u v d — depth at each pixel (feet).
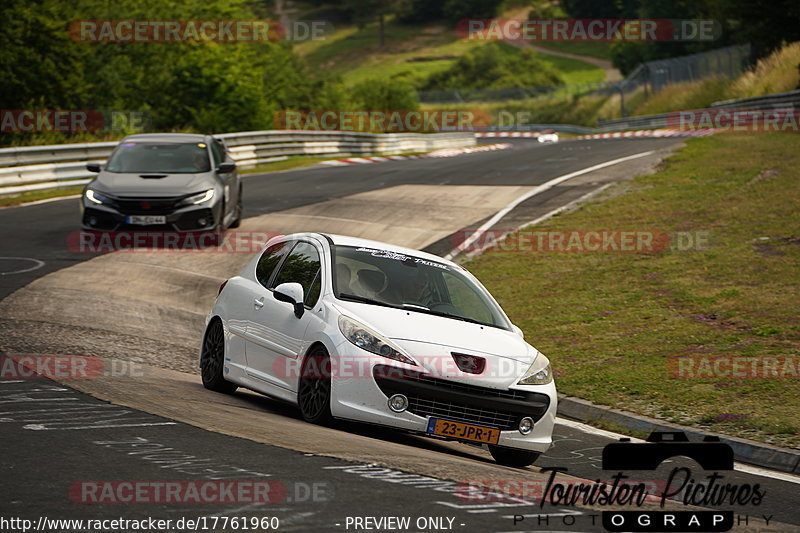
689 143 417.08
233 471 67.97
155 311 159.22
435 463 80.89
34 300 154.20
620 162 370.73
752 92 613.93
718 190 276.82
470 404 89.86
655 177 311.27
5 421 78.59
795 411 114.83
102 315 149.18
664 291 182.39
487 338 96.43
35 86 458.91
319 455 75.92
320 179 371.76
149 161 224.74
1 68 446.19
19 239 218.59
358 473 71.26
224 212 222.89
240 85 597.52
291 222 257.96
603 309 174.40
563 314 172.86
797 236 213.46
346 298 97.09
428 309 99.76
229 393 112.27
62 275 179.63
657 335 155.12
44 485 61.21
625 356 144.56
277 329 100.58
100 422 80.79
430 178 362.74
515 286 196.13
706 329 156.35
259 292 107.96
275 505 60.18
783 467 99.25
